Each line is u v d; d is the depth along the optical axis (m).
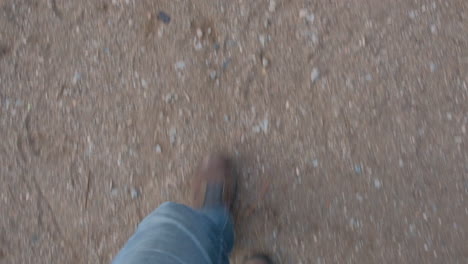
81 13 1.74
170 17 1.73
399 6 1.66
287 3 1.69
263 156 1.68
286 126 1.67
